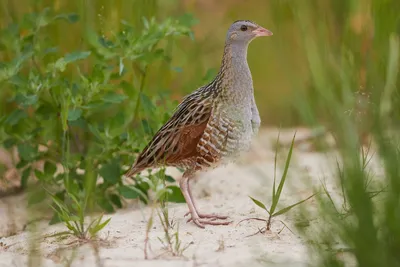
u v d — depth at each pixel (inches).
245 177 512.1
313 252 335.9
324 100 365.7
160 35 471.8
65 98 458.6
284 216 414.9
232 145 437.4
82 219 383.2
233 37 438.0
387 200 299.6
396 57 439.5
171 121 442.3
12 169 545.3
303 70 490.3
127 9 537.3
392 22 499.8
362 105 380.8
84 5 525.7
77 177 478.3
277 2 518.3
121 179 472.1
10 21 550.6
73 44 547.8
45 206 471.2
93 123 476.4
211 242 371.9
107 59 478.0
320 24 476.1
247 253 347.9
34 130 478.6
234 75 436.1
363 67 514.9
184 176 440.8
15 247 384.2
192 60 625.0
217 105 433.7
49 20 491.8
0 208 488.1
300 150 552.1
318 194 369.4
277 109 639.8
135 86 496.4
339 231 324.8
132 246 366.6
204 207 454.9
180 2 623.8
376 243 294.7
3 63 469.7
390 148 303.6
